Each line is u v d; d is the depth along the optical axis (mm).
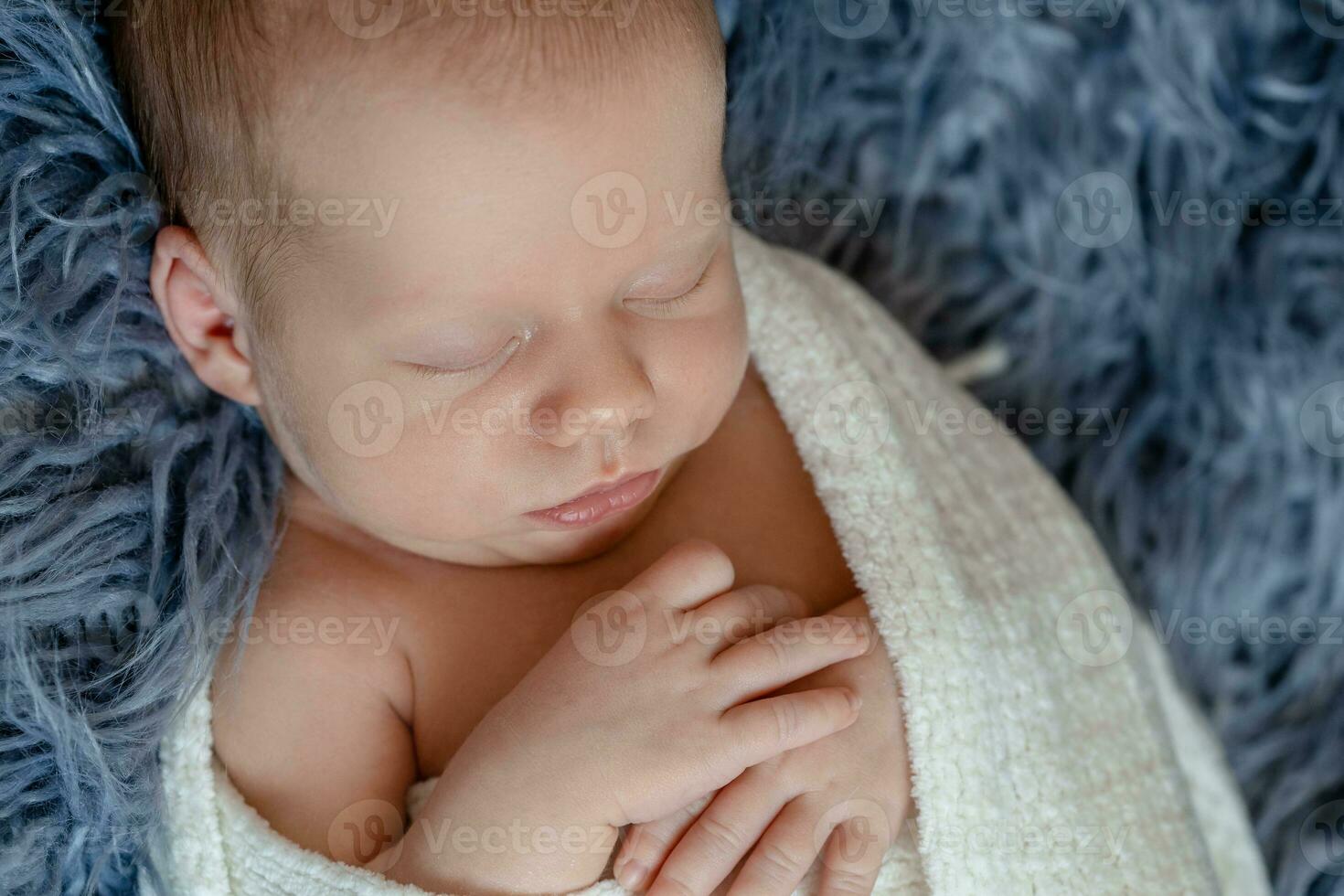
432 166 747
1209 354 1291
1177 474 1307
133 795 885
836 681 871
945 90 1257
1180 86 1233
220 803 889
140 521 928
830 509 966
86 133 928
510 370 795
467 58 744
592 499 866
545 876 812
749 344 982
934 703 876
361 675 919
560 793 808
